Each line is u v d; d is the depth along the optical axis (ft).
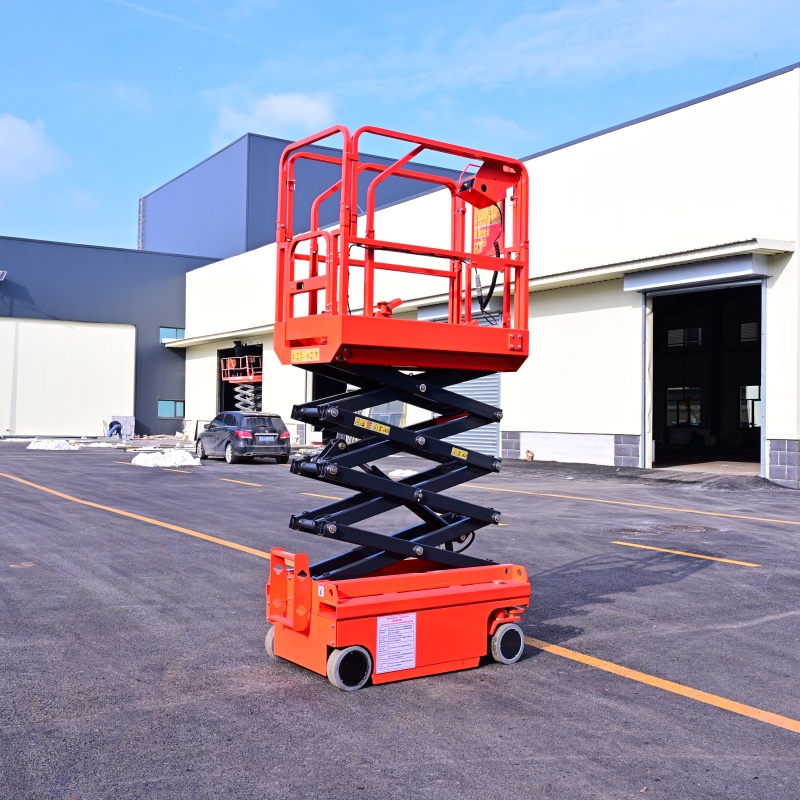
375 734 13.94
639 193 65.21
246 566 27.53
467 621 17.48
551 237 73.15
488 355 18.19
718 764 12.94
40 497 46.93
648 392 65.10
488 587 17.75
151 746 13.38
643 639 19.80
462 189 19.12
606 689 16.35
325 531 16.83
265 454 77.92
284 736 13.83
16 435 127.85
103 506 43.14
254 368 125.39
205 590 24.11
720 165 59.11
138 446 106.83
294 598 16.47
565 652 18.76
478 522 19.06
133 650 18.45
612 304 67.87
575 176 70.79
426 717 14.74
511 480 59.88
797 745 13.73
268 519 38.78
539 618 21.63
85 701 15.38
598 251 68.64
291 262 18.26
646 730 14.28
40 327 130.00
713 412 114.21
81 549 30.42
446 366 17.63
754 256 55.06
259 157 148.46
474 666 17.70
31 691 15.87
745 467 71.77
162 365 139.23
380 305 17.67
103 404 134.31
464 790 11.93
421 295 86.69
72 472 65.05
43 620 20.80
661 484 56.95
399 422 92.89
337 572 17.37
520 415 76.69
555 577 26.50
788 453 55.01
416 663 16.89
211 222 158.81
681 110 61.93
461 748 13.41
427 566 19.06
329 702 15.44
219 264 130.21
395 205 92.22
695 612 22.31
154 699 15.51
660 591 24.71
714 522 38.68
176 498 47.37
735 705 15.52
